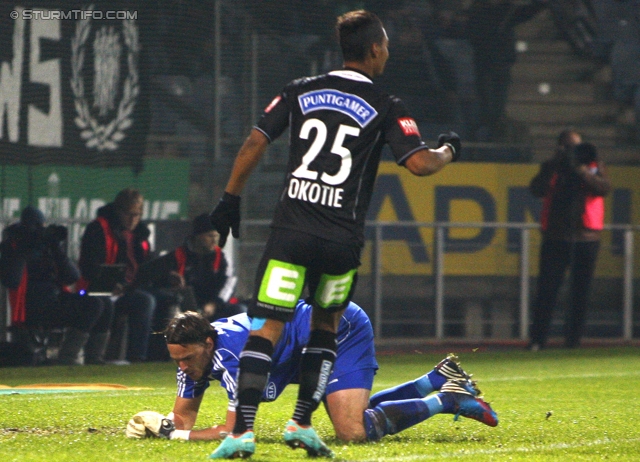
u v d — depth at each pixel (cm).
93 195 4078
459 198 4688
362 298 4403
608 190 4375
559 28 5103
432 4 4922
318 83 1297
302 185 1252
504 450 1401
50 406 2036
